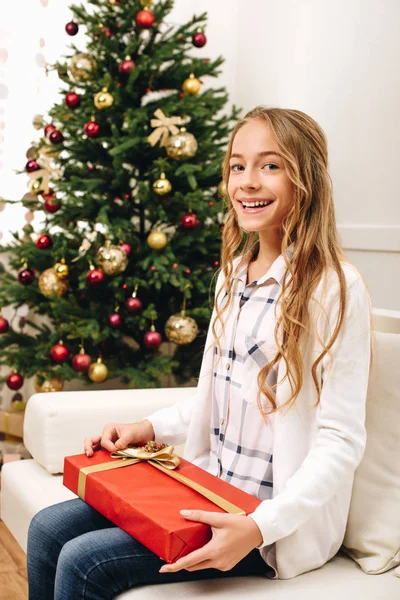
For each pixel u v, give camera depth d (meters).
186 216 2.10
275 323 1.06
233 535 0.86
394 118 2.05
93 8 2.67
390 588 0.98
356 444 0.97
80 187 2.16
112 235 2.07
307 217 1.08
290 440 1.01
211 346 1.18
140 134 2.18
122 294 2.16
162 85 2.30
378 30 2.11
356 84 2.21
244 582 0.98
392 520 1.05
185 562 0.83
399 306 2.04
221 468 1.12
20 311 2.60
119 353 2.35
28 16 2.57
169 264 2.15
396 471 1.08
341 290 0.99
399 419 1.09
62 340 2.24
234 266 1.24
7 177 2.60
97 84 2.20
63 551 0.96
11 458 2.33
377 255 2.13
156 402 1.62
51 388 2.18
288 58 2.56
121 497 0.96
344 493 1.04
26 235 2.38
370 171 2.16
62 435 1.53
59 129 2.22
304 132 1.08
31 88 2.60
